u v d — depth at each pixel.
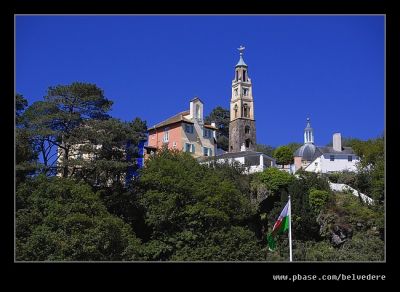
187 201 53.19
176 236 50.56
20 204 43.66
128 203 53.84
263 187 65.00
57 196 44.41
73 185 45.66
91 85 54.16
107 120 54.41
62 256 39.44
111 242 43.28
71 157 53.44
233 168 69.94
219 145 118.38
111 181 55.72
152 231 52.88
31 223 41.91
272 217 61.00
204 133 92.00
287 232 57.69
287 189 64.19
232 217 56.28
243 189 66.00
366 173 69.50
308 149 103.12
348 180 69.06
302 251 54.56
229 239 50.88
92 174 53.53
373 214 57.56
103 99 55.62
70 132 52.94
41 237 39.53
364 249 53.69
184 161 60.53
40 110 52.62
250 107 105.56
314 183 63.09
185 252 49.34
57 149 54.03
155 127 92.44
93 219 42.78
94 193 48.25
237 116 104.50
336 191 65.19
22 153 48.47
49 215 41.72
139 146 61.53
